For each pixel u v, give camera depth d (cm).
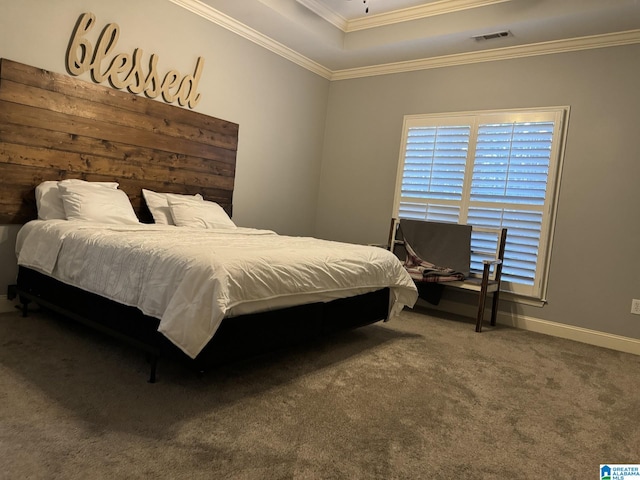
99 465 138
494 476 154
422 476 150
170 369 219
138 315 206
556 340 358
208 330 180
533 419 203
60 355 225
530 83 393
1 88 270
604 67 359
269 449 158
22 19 277
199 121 386
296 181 499
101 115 319
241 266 199
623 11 316
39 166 291
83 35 306
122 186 336
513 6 349
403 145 464
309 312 244
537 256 382
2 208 278
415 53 436
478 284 368
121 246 220
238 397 197
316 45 439
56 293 255
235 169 428
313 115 508
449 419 195
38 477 130
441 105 443
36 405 172
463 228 401
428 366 263
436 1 381
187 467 142
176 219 340
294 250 247
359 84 499
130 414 172
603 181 358
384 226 480
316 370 241
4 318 278
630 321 346
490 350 310
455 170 427
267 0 364
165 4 353
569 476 158
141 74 341
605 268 357
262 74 441
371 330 339
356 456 159
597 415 212
